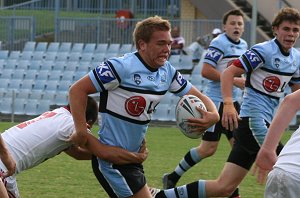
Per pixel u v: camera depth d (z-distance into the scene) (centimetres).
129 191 1392
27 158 1533
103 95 1383
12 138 1531
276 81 1772
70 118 1555
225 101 1703
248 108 1772
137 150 1425
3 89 6131
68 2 6900
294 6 5916
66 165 2995
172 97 5394
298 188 1091
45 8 6806
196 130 1446
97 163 1416
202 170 2895
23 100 5816
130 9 6819
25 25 6525
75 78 6047
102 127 1400
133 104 1375
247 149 1716
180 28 6188
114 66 1356
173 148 3772
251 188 2392
